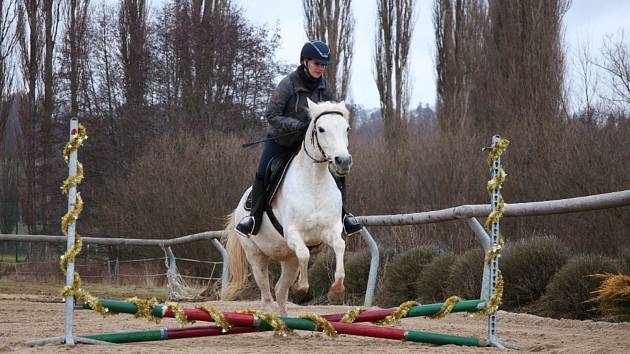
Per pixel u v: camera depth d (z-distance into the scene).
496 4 25.58
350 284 12.70
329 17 35.97
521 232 15.18
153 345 6.42
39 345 6.13
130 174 29.81
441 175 21.78
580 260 9.26
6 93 32.34
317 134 6.80
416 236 13.52
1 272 25.81
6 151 36.38
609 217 12.61
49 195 34.34
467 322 9.01
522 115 22.97
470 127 25.75
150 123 34.56
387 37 36.31
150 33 36.22
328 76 35.75
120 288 20.73
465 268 10.38
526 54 24.33
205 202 24.70
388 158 24.56
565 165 16.41
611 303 8.30
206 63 35.19
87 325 8.42
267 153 7.61
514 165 19.25
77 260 28.27
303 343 6.69
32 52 34.88
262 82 36.56
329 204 6.92
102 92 36.31
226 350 6.02
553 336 7.18
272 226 7.47
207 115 34.56
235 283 8.72
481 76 26.58
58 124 35.38
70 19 35.88
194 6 36.12
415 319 9.30
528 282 9.90
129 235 26.88
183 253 23.34
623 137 15.99
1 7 31.84
